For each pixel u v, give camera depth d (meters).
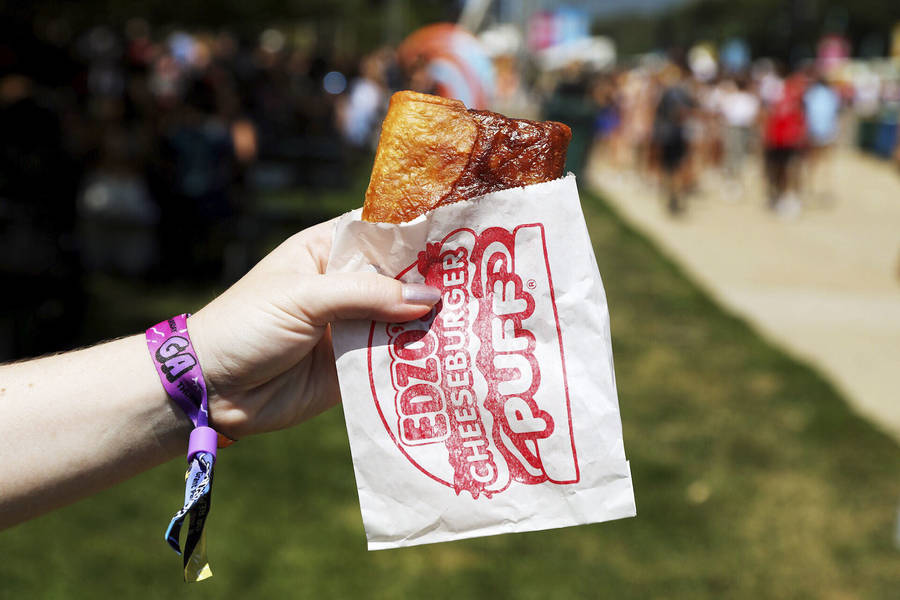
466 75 10.13
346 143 12.05
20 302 4.70
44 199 4.82
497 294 1.30
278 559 3.39
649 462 4.36
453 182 1.31
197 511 1.27
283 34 24.91
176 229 7.02
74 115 6.75
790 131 12.72
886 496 4.11
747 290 8.17
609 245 9.69
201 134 6.88
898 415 5.18
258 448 4.32
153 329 1.35
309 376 1.48
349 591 3.23
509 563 3.48
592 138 13.93
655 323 6.77
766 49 81.56
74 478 1.28
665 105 12.10
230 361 1.33
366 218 1.33
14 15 5.98
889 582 3.47
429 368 1.30
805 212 13.15
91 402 1.29
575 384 1.29
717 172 16.44
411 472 1.30
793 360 5.93
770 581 3.45
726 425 4.85
